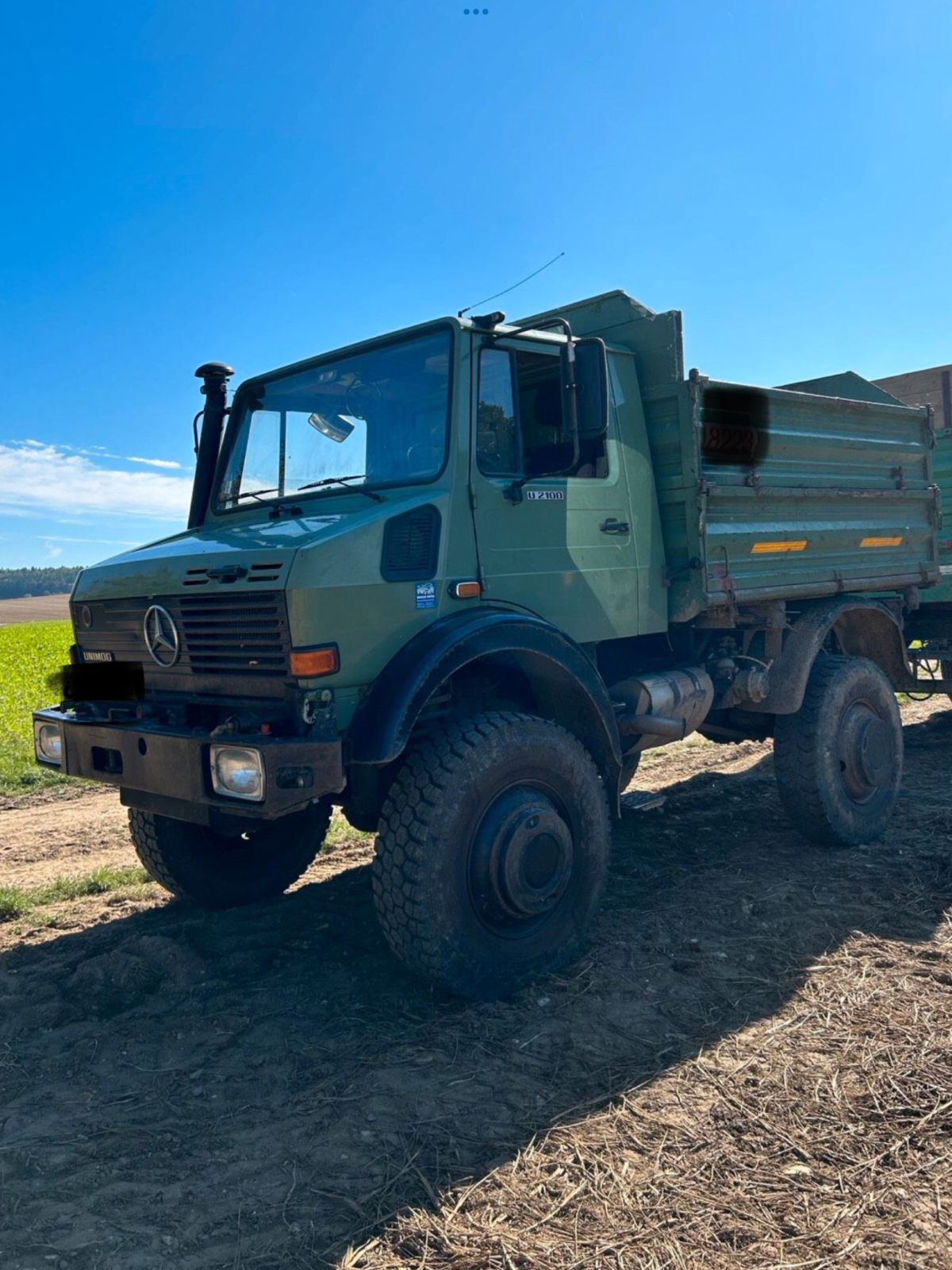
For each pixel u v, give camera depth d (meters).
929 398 9.55
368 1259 2.49
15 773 9.21
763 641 5.86
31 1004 4.07
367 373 4.62
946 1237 2.51
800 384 7.25
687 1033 3.67
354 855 6.21
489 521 4.32
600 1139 2.99
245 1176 2.87
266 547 3.88
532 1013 3.88
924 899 4.90
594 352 4.30
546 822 4.05
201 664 4.10
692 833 6.35
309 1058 3.57
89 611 4.69
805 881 5.25
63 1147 3.06
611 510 4.91
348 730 3.79
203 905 5.19
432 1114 3.16
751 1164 2.84
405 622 3.98
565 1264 2.45
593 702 4.43
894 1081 3.25
